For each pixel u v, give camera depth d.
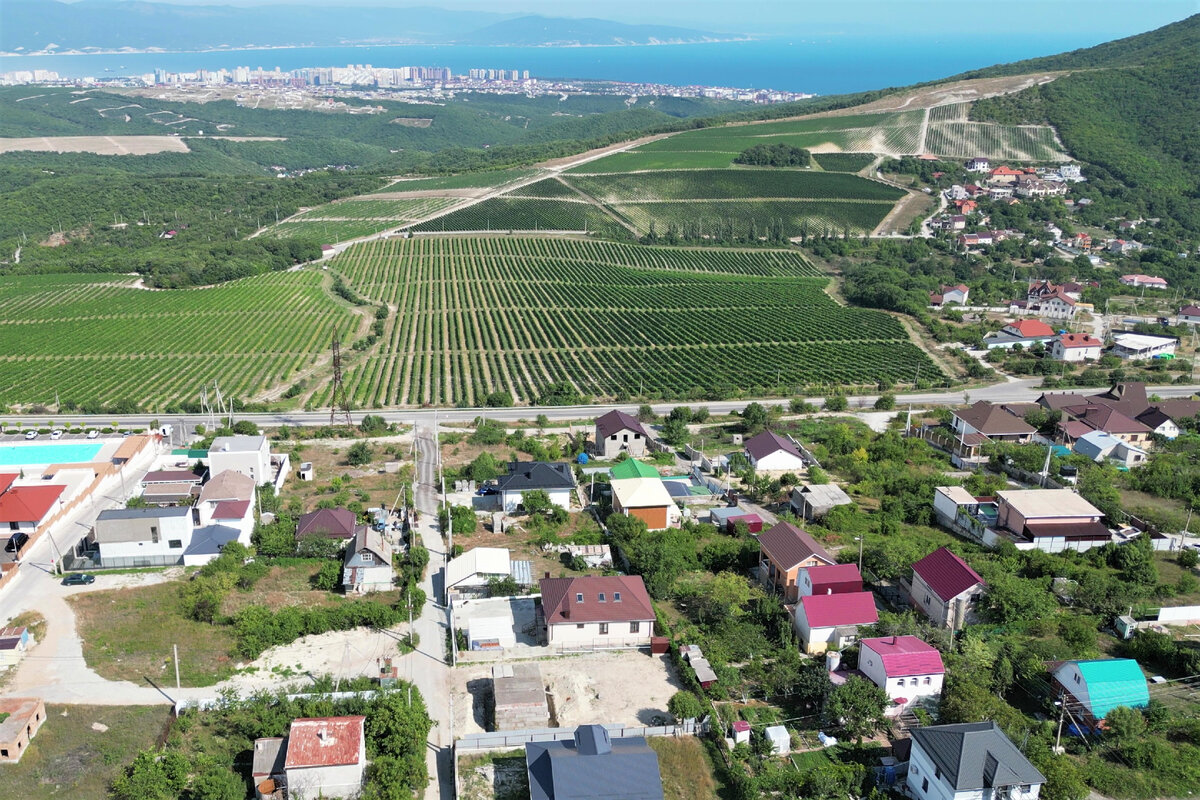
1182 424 164.12
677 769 74.19
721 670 85.12
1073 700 80.31
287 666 87.19
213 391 190.62
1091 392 188.88
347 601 99.62
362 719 74.62
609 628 92.06
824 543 114.75
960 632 92.00
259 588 101.06
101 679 83.06
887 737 78.62
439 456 149.12
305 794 69.62
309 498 129.88
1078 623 91.12
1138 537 113.62
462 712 81.50
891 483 134.00
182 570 104.12
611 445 151.62
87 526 116.62
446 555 111.00
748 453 146.00
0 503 112.81
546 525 120.81
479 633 91.69
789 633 91.00
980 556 108.19
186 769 71.25
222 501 114.94
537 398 186.38
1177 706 81.31
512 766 74.44
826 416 175.75
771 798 70.88
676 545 111.75
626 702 83.12
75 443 142.00
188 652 87.94
